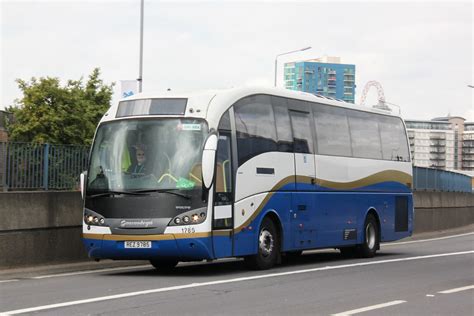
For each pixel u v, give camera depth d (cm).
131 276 1555
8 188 1675
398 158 2405
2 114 4519
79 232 1845
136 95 1630
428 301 1188
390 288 1354
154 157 1541
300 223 1858
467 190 4953
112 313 1017
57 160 1794
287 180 1808
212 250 1526
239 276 1552
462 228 4175
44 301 1134
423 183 3953
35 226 1711
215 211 1538
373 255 2220
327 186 1989
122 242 1523
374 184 2242
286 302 1152
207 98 1589
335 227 2023
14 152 1689
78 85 5041
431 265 1873
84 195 1587
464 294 1278
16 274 1582
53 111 4709
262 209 1702
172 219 1502
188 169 1523
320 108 1995
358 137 2170
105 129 1603
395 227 2356
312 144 1933
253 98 1712
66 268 1727
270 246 1741
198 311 1045
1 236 1633
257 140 1702
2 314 999
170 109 1573
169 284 1380
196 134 1545
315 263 1958
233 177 1603
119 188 1540
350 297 1222
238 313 1034
